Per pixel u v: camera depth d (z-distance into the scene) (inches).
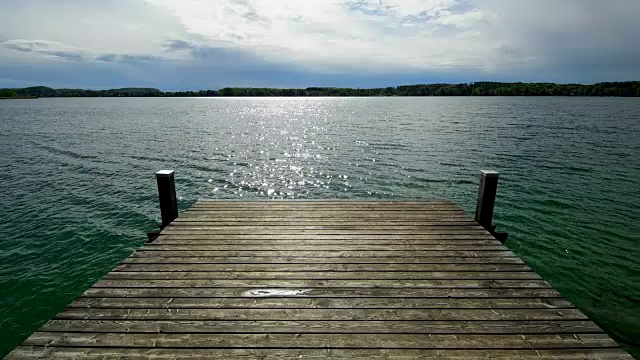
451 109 2640.3
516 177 586.9
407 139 1051.9
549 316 131.3
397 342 117.5
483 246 194.1
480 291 148.2
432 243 197.8
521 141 976.9
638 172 610.9
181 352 112.1
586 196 482.9
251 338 118.8
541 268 299.3
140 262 171.9
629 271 293.1
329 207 260.8
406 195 521.0
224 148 922.7
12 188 549.3
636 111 2190.0
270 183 592.1
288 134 1215.6
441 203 271.3
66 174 640.4
